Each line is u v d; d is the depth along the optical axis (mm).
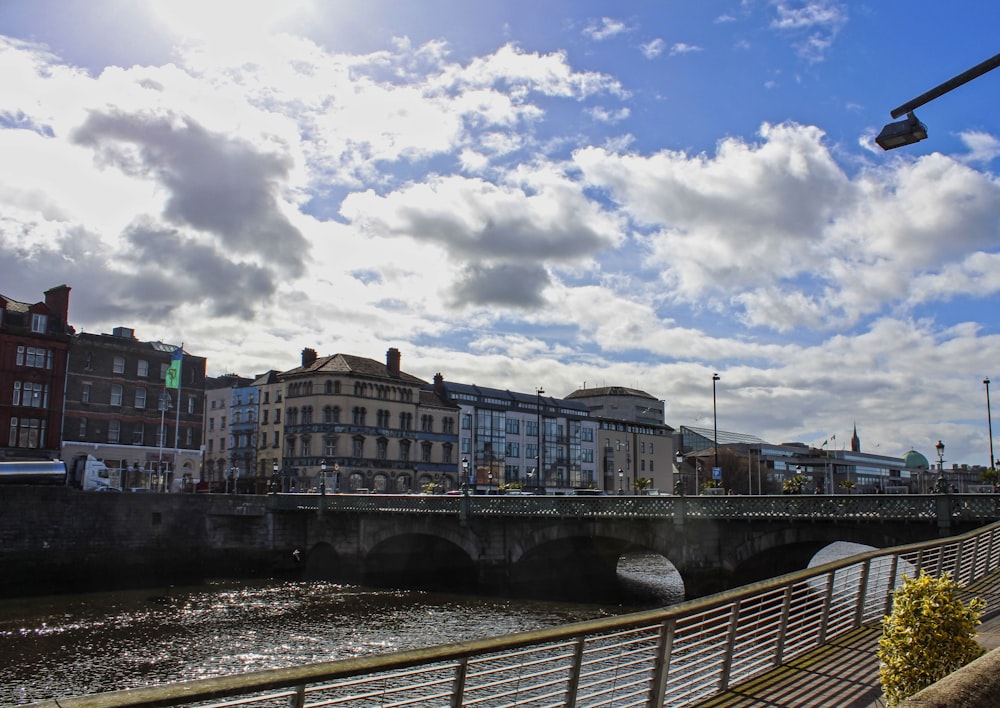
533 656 22922
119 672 30328
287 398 105250
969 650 10156
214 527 62500
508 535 53594
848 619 15273
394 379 106938
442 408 113250
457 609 45719
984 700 5609
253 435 110312
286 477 102375
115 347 79375
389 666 6246
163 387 83062
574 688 8211
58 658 32625
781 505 42406
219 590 54375
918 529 38438
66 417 75125
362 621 41375
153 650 34156
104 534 56844
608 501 48656
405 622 40969
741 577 45750
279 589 55406
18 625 40031
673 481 159125
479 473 108500
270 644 35344
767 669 12156
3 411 70312
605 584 60188
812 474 188125
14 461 60188
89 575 55750
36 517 53906
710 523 45000
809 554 50875
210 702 5578
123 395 79875
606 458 142125
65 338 75000
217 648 34531
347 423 100938
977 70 11531
